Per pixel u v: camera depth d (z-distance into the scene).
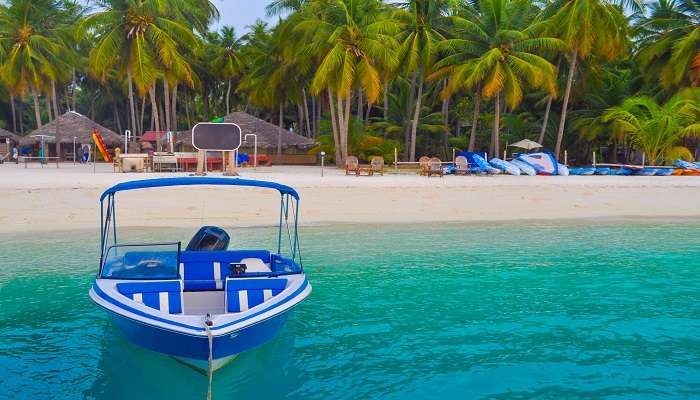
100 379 6.61
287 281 7.52
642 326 8.61
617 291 10.51
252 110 69.19
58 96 74.56
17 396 6.16
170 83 38.31
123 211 17.69
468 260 12.94
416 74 46.75
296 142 47.19
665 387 6.51
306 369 6.98
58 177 24.44
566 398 6.23
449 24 39.47
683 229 17.23
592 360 7.31
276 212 18.30
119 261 7.53
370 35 34.88
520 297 10.12
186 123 72.06
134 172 29.98
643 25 39.84
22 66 43.19
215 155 36.16
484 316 9.09
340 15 36.09
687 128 33.12
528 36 36.31
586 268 12.24
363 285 10.83
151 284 7.03
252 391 6.34
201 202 19.02
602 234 16.33
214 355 6.11
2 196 18.56
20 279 11.01
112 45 34.12
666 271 11.98
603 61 43.56
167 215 17.45
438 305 9.64
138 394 6.23
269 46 46.75
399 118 49.03
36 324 8.59
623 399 6.21
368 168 29.08
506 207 20.28
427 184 23.47
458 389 6.46
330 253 13.53
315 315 9.12
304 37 36.62
